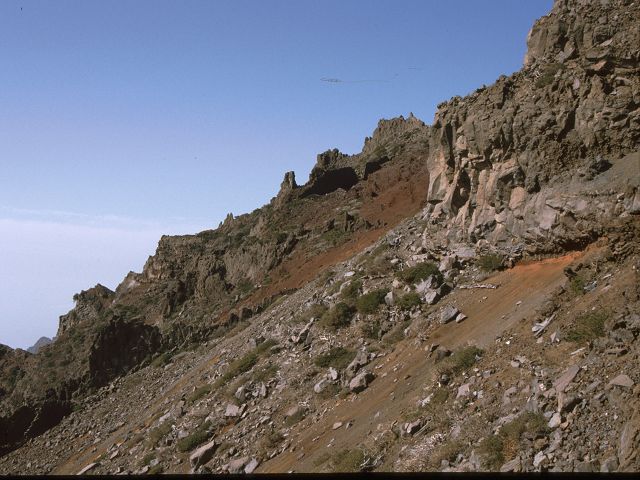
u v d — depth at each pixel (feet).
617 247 70.18
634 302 59.21
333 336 112.27
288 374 110.93
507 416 57.36
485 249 98.22
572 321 64.69
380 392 85.71
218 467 96.58
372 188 242.99
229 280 255.91
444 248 106.63
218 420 111.24
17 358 231.09
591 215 77.66
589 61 86.53
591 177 81.10
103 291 308.60
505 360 68.03
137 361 214.90
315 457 79.51
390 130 332.80
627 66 83.25
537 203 87.15
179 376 179.63
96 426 176.96
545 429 51.80
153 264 306.14
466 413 63.41
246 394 111.96
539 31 100.73
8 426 186.91
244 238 282.56
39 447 176.86
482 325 82.23
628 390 49.08
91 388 205.46
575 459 47.44
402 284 109.81
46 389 205.16
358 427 79.77
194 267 281.13
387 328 103.45
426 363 83.05
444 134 106.63
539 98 91.40
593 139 83.46
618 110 81.51
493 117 95.55
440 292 99.19
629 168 77.56
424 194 210.79
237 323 206.28
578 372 54.90
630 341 54.85
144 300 278.05
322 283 148.87
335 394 96.84
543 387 57.11
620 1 90.38
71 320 300.81
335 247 215.92
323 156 339.77
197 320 233.14
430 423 66.39
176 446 113.09
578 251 80.94
